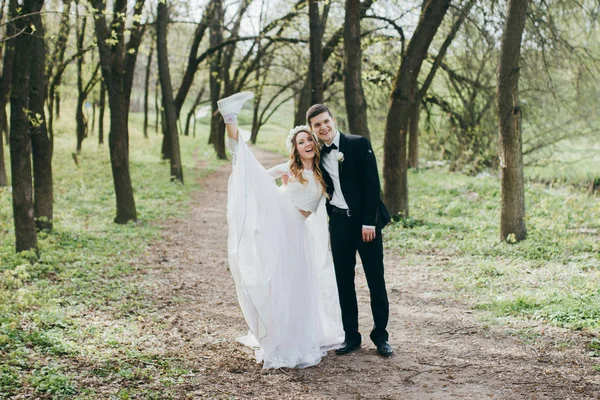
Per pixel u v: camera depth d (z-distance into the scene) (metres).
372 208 4.90
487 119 21.72
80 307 6.57
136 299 7.19
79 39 20.05
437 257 9.44
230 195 4.99
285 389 4.36
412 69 12.24
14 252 8.95
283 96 55.75
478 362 4.80
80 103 27.41
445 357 4.98
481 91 20.83
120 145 12.88
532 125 21.88
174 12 23.19
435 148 25.50
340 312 5.31
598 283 6.88
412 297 7.26
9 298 6.42
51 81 20.70
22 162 8.68
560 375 4.37
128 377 4.47
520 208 9.88
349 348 5.20
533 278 7.52
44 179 10.67
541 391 4.11
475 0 12.61
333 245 5.14
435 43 19.55
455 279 7.90
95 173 21.44
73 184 18.58
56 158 25.50
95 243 10.52
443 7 11.91
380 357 5.06
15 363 4.58
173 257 10.07
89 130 41.97
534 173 22.06
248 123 80.19
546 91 17.91
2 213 12.68
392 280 8.25
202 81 46.84
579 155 23.81
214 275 8.94
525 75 16.80
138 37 15.98
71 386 4.21
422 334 5.73
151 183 19.91
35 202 10.71
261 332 4.89
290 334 4.91
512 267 8.26
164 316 6.50
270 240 4.94
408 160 24.22
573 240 9.46
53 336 5.26
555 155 22.91
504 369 4.59
